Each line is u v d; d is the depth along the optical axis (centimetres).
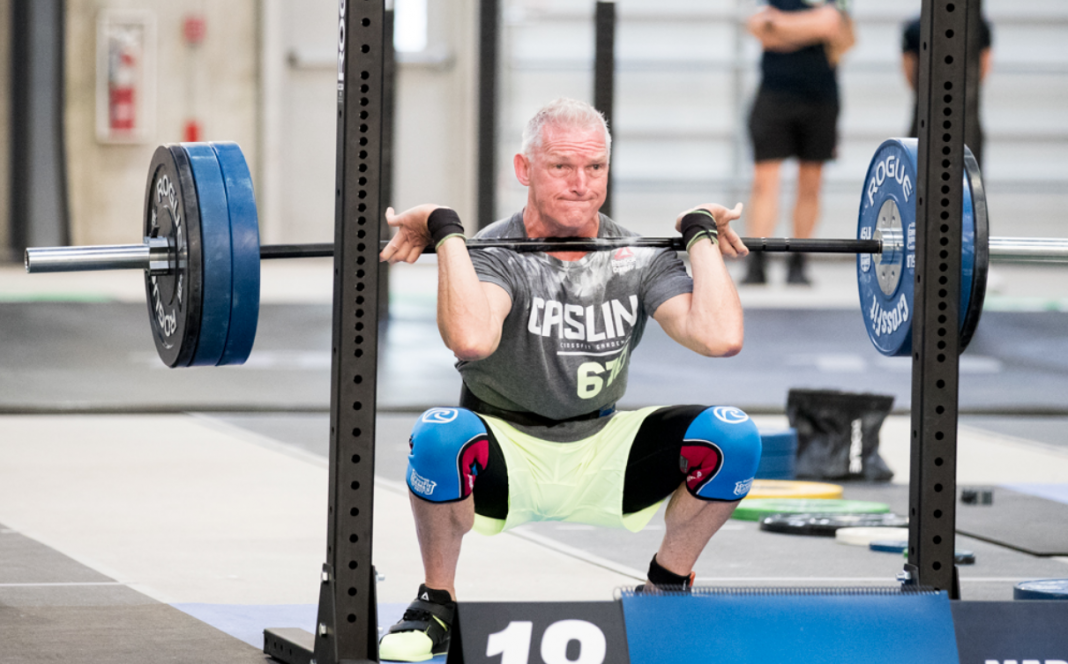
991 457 1434
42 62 3164
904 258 745
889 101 3488
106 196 3309
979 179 711
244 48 3316
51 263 722
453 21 3366
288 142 3409
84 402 1627
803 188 2831
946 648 583
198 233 696
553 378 704
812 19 2688
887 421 1662
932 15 641
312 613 777
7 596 799
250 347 729
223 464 1292
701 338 684
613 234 735
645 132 3488
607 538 1018
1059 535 1042
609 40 1422
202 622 751
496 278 681
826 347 2242
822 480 1326
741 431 688
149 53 3284
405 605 806
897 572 909
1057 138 3556
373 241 623
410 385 1817
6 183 3194
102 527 1008
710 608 576
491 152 2289
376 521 1053
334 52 3384
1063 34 3525
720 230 736
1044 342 2339
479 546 980
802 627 578
